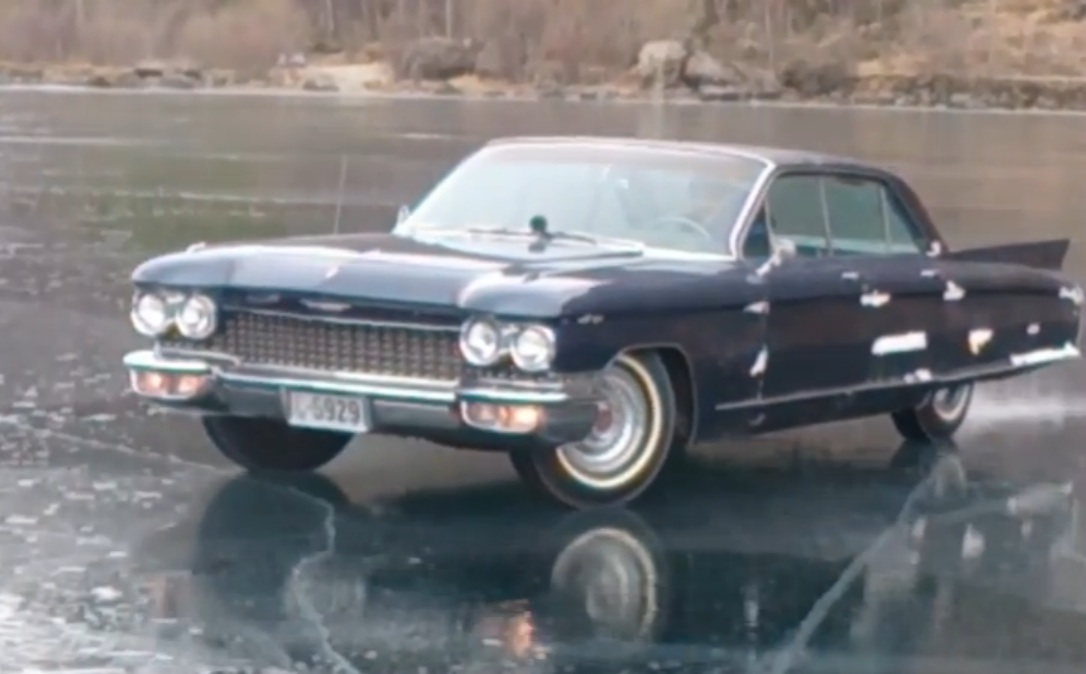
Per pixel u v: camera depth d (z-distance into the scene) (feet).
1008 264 70.64
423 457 65.51
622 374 57.52
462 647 44.52
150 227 139.64
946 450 70.13
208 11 602.85
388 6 612.70
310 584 49.34
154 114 319.06
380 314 55.42
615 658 44.11
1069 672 44.21
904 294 64.80
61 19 581.12
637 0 606.96
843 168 65.57
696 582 50.85
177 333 58.34
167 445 66.28
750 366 59.62
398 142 253.24
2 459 63.26
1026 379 86.43
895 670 44.09
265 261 57.88
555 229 62.34
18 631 44.65
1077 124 407.03
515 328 53.83
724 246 61.00
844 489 63.00
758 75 568.82
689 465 66.08
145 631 44.96
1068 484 64.75
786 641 45.96
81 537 53.31
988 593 50.75
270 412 57.26
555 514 57.67
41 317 95.86
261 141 248.93
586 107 417.69
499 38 574.97
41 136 247.29
